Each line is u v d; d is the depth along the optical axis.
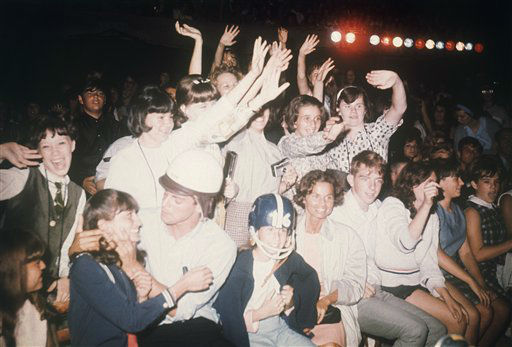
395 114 4.11
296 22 10.67
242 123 3.21
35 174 3.08
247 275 2.94
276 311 2.89
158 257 2.80
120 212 2.60
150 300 2.49
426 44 11.05
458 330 3.66
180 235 2.81
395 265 3.73
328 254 3.42
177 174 2.68
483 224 4.37
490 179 4.36
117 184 3.14
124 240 2.60
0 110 6.45
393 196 3.85
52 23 8.60
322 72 4.81
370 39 10.49
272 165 3.83
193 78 3.42
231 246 2.86
